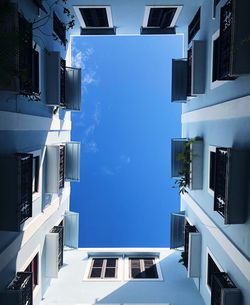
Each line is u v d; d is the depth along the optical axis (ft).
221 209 25.76
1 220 23.93
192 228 37.91
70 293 37.19
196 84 34.88
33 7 29.78
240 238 24.89
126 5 38.75
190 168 35.65
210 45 32.63
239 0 22.02
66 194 44.80
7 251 25.35
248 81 23.34
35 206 31.76
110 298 36.86
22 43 24.38
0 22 21.70
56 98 34.37
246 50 22.21
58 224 41.22
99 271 42.68
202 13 36.35
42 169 33.91
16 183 23.76
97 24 44.88
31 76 26.20
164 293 37.52
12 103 25.81
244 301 24.08
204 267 34.63
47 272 35.65
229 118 26.81
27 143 29.35
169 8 39.32
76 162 42.14
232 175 23.52
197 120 37.37
